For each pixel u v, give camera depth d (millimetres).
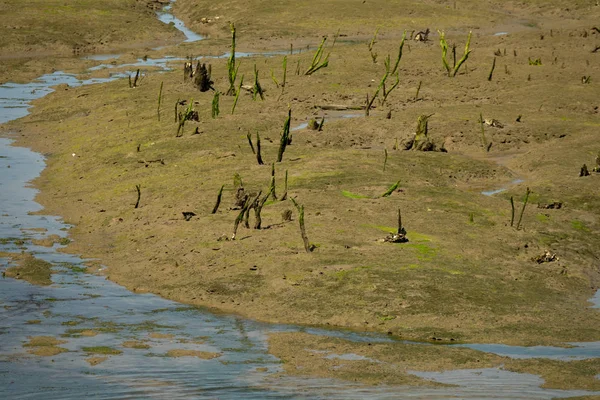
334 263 30328
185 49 86062
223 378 21500
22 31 88438
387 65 63719
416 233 33688
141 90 62875
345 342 24547
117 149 47688
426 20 101875
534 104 58719
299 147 46844
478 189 41406
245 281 29406
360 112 56688
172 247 32906
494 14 107875
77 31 91188
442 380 21562
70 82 71250
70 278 30578
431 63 72250
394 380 21531
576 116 55844
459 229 34469
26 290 29094
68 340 24469
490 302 27938
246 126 51000
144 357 23188
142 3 114000
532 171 44562
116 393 20344
